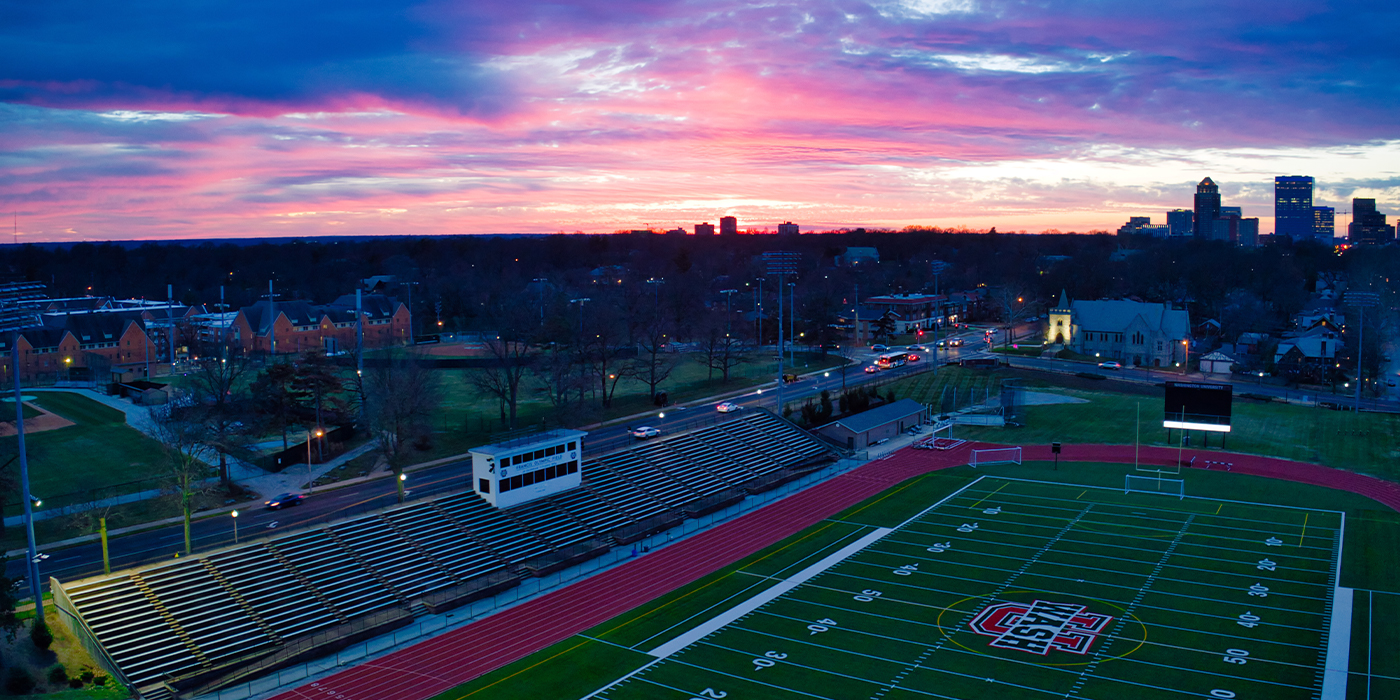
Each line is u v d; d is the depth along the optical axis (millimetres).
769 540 86375
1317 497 97000
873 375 167125
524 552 80438
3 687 52781
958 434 132250
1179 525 88312
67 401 126000
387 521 79312
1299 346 172625
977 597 70938
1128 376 172500
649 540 86875
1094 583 73250
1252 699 53344
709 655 61375
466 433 117562
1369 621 64375
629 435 116500
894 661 59906
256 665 59688
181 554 72562
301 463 102125
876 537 86562
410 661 61281
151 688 55875
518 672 59312
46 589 66500
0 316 60219
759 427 121562
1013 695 54719
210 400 103438
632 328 170625
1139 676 56844
